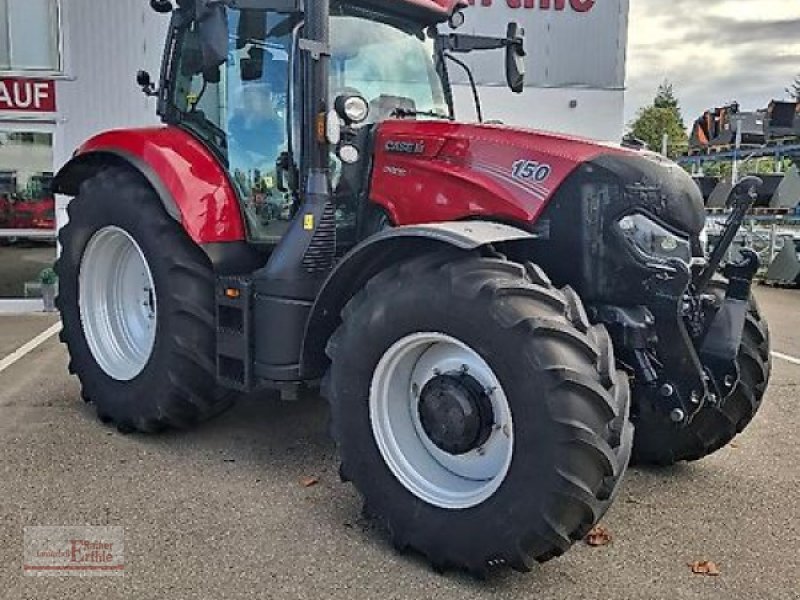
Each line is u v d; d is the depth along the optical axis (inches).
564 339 99.7
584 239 115.5
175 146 152.7
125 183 161.2
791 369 239.5
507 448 106.2
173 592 100.5
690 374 115.6
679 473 147.0
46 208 316.8
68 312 173.2
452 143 127.4
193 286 147.6
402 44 154.2
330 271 129.1
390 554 112.0
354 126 135.0
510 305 101.5
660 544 117.1
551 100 579.8
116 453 148.4
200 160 150.6
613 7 579.8
